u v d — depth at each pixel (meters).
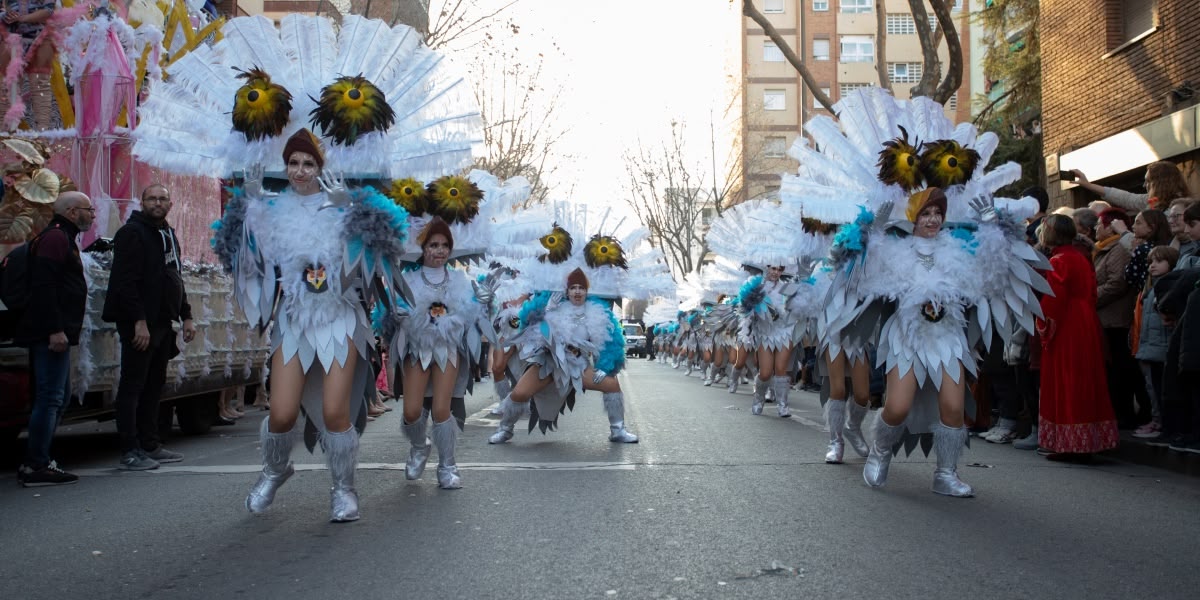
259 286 5.65
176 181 11.60
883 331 6.60
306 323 5.53
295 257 5.52
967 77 50.09
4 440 8.23
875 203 6.77
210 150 5.84
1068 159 17.41
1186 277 7.77
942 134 7.00
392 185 6.93
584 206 10.35
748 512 5.81
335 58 6.07
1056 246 8.03
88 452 9.13
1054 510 5.90
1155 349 8.31
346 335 5.61
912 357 6.46
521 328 9.33
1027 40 24.27
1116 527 5.42
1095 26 16.67
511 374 9.69
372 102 5.80
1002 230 6.55
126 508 6.11
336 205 5.58
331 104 5.75
